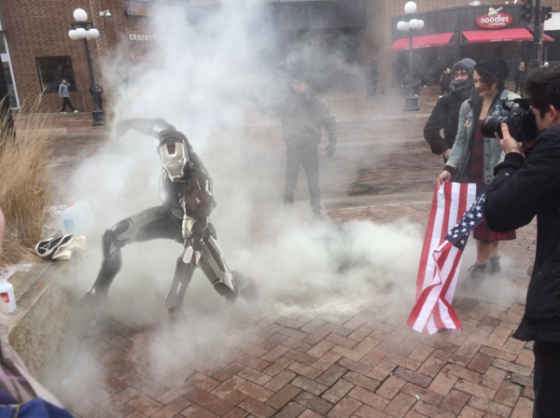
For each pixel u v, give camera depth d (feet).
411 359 10.36
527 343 10.78
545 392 6.29
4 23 71.87
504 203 6.23
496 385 9.45
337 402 9.11
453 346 10.78
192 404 9.20
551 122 6.33
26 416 4.08
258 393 9.43
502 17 84.94
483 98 12.96
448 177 13.34
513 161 6.64
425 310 11.46
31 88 75.15
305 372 10.02
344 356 10.53
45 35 73.05
